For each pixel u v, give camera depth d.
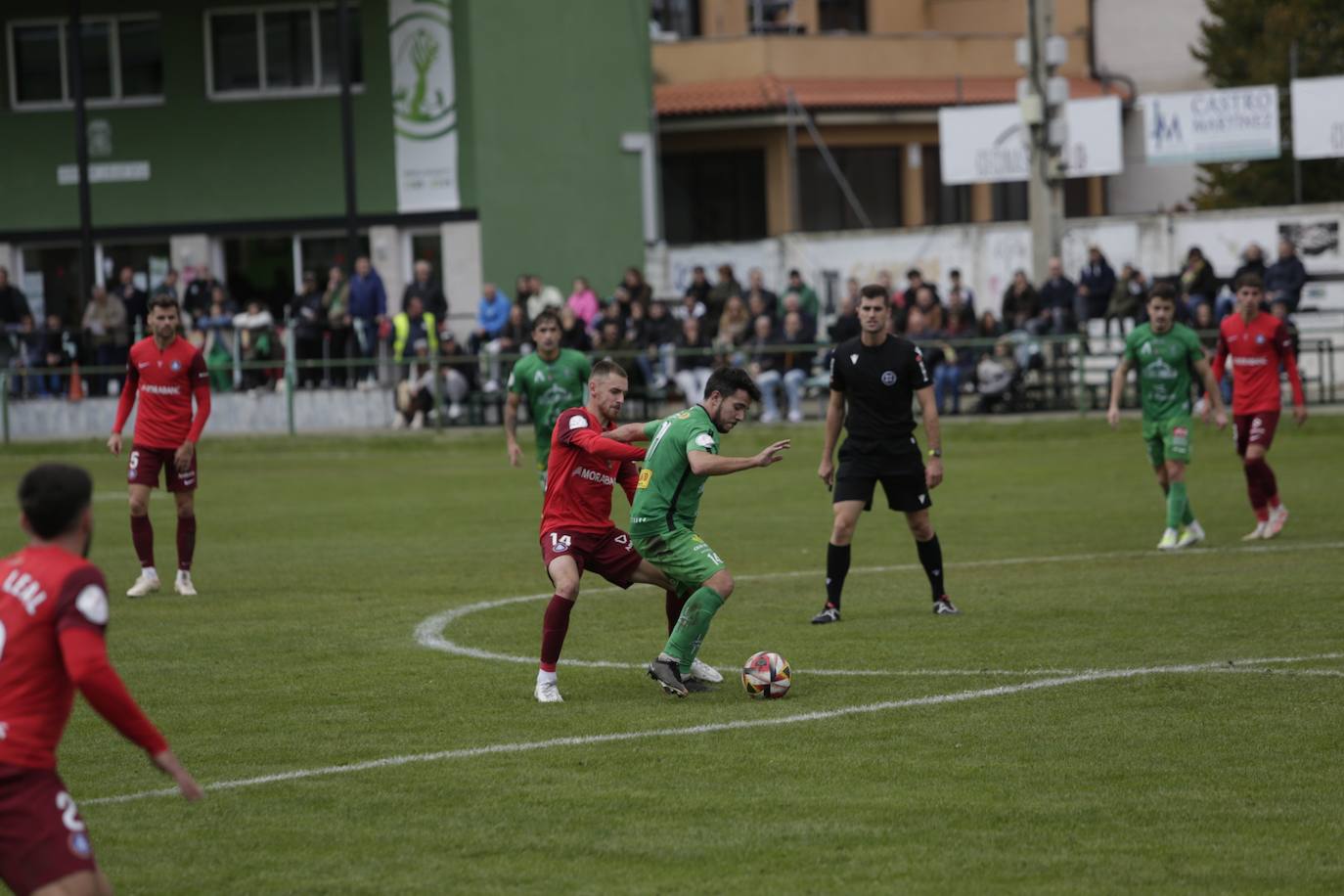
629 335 70.94
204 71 88.75
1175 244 84.44
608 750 19.20
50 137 90.19
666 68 106.31
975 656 24.52
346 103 77.62
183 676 24.30
